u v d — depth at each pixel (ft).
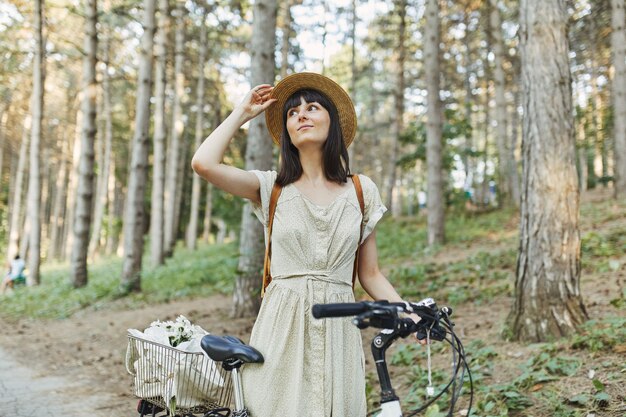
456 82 77.51
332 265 6.46
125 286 36.94
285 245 6.49
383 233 50.21
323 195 6.73
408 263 33.14
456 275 26.21
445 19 65.21
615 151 45.32
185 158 92.79
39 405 15.80
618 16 44.57
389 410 5.73
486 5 59.88
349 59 92.79
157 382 7.36
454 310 20.59
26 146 78.23
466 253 33.04
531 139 15.12
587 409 10.78
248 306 24.50
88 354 22.54
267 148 23.66
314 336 6.27
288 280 6.48
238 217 47.78
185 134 88.58
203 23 60.75
